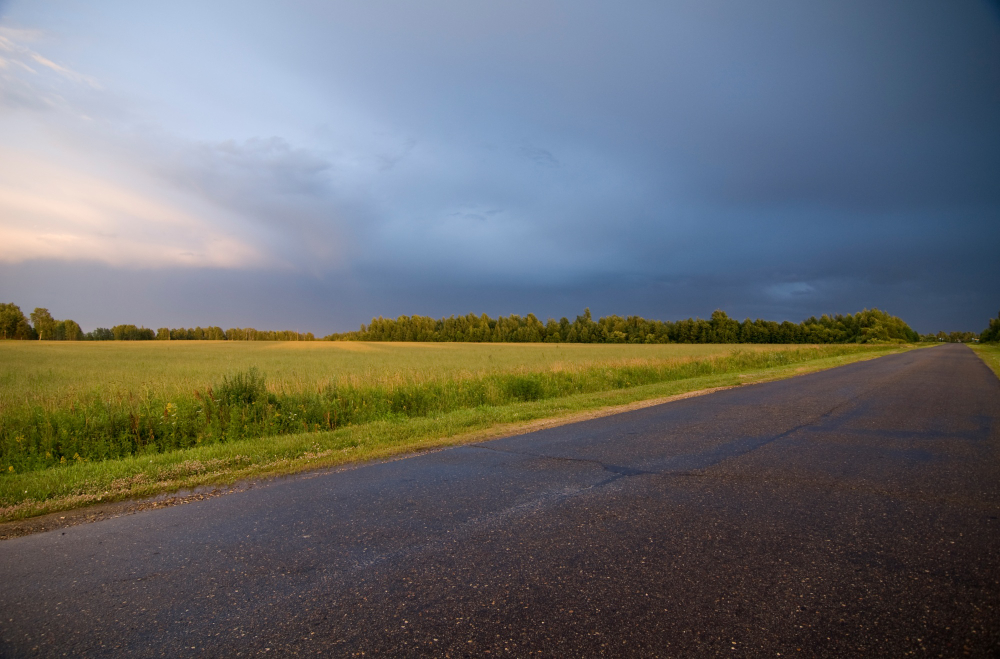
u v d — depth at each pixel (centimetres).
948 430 900
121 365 3120
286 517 480
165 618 302
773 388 1641
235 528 453
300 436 920
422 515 475
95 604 321
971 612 296
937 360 3419
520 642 269
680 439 830
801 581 335
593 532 425
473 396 1437
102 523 478
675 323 13138
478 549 392
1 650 272
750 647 262
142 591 337
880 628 279
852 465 652
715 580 336
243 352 5466
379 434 912
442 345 8762
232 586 340
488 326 13250
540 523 448
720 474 611
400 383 1424
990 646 262
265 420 1051
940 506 489
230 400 1084
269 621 296
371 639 274
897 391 1532
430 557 379
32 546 424
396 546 402
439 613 300
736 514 467
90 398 1127
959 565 359
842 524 440
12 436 874
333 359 3919
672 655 256
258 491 573
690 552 382
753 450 743
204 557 390
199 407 1048
